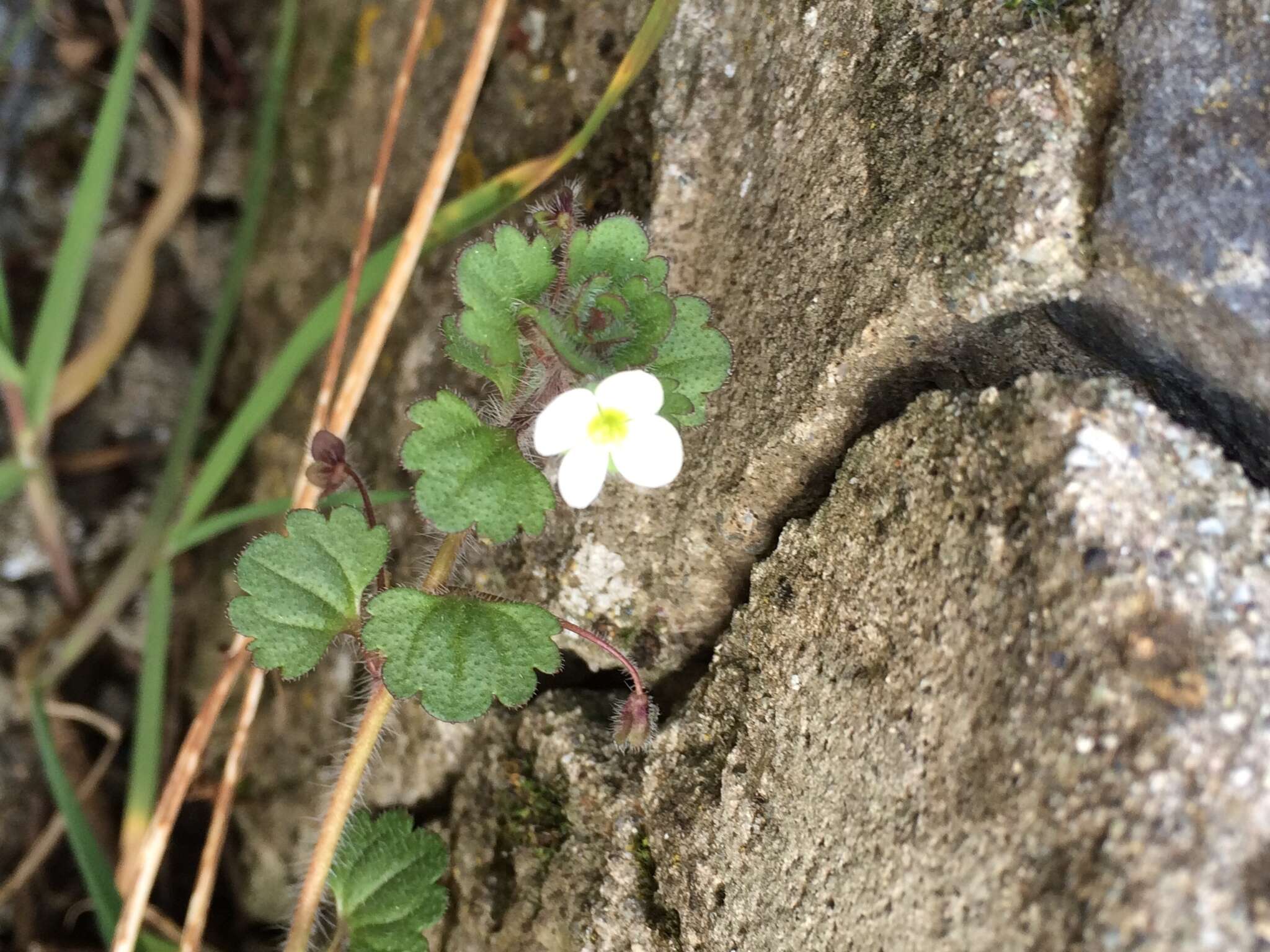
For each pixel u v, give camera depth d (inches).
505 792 2.9
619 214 2.3
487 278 2.3
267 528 3.9
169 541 3.5
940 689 1.9
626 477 2.2
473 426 2.3
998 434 1.9
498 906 2.8
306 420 3.9
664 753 2.5
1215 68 1.9
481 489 2.3
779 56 2.6
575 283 2.3
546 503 2.3
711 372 2.3
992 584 1.9
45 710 3.7
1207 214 1.9
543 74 3.4
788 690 2.3
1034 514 1.8
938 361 2.3
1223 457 1.8
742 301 2.6
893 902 1.8
